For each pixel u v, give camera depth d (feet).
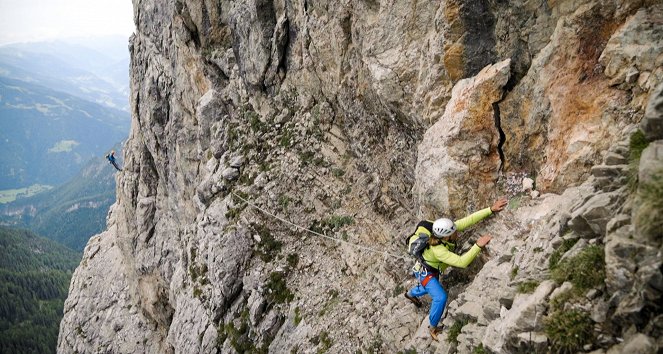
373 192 51.03
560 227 22.74
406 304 38.42
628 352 15.12
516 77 32.50
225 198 62.13
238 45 69.67
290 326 48.78
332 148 58.34
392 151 48.83
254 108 68.69
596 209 19.29
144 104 96.43
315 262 52.65
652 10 24.41
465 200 33.04
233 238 56.59
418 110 40.16
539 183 29.94
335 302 46.85
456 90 34.78
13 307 612.29
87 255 154.92
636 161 18.99
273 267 53.98
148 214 107.55
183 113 84.53
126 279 130.31
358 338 40.83
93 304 133.08
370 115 51.19
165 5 84.58
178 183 90.48
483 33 33.71
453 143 33.76
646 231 15.53
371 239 49.39
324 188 56.65
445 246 29.35
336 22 50.34
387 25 42.32
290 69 64.49
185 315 62.59
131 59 109.19
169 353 104.27
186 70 81.41
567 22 28.14
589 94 27.09
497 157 32.68
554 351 18.17
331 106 59.11
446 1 34.17
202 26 76.89
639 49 24.18
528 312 19.54
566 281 19.31
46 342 543.39
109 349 117.19
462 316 27.45
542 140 30.32
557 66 28.84
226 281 55.21
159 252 102.47
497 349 21.13
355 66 50.14
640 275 15.23
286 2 60.80
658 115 17.40
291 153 60.85
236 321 53.93
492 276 27.25
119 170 129.59
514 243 28.17
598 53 26.91
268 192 58.95
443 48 35.86
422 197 35.73
